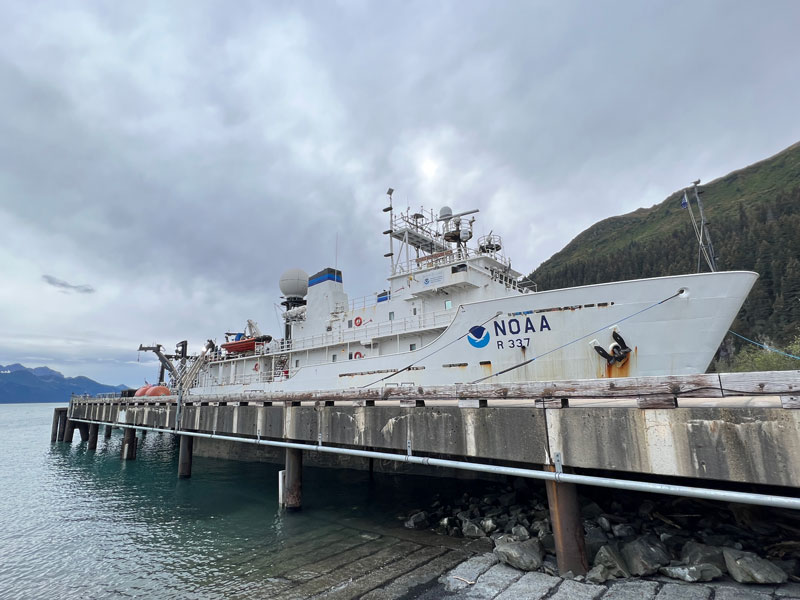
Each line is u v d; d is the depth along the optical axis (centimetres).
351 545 1169
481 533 1167
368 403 1280
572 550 851
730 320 1250
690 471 693
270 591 930
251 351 3241
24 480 2475
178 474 2373
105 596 984
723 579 791
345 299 2811
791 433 622
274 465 2569
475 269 1983
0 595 1016
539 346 1512
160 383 4831
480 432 959
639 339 1349
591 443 799
